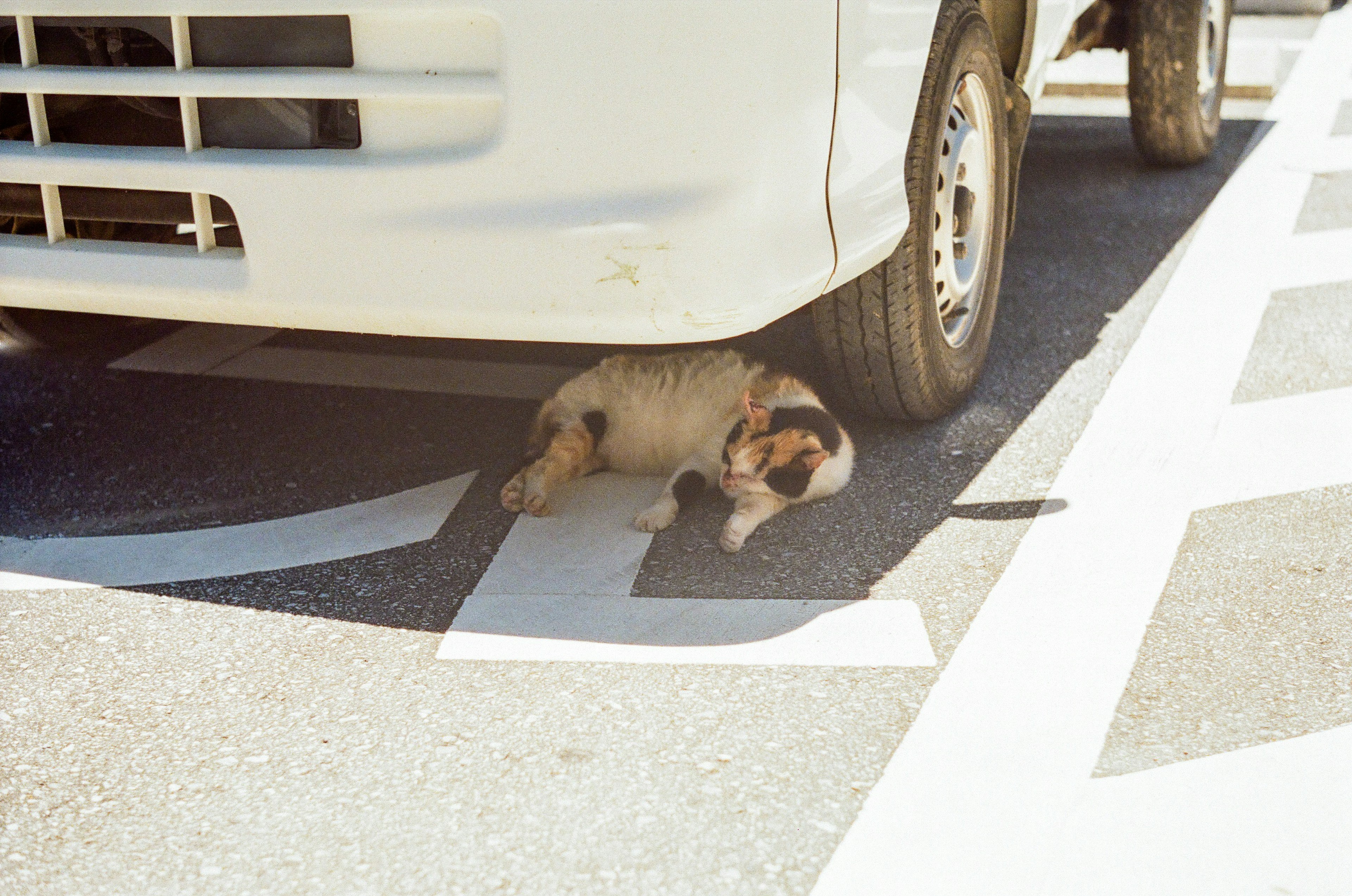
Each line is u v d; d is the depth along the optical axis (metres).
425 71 2.66
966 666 2.74
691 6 2.54
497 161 2.67
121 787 2.40
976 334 4.25
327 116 2.81
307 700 2.67
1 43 3.01
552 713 2.60
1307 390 4.24
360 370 4.62
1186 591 3.02
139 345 4.84
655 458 3.93
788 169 2.75
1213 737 2.47
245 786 2.39
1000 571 3.15
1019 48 4.54
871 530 3.41
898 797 2.32
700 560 3.29
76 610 3.04
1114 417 4.08
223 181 2.84
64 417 4.18
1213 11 7.14
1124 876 2.11
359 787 2.38
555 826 2.27
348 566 3.26
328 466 3.86
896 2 3.12
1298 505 3.44
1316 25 12.13
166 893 2.12
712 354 3.96
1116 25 7.00
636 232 2.65
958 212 3.97
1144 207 6.63
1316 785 2.32
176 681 2.74
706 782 2.38
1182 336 4.79
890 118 3.19
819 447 3.41
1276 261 5.65
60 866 2.19
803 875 2.14
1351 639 2.79
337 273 2.84
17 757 2.48
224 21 2.77
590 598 3.08
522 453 3.93
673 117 2.61
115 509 3.58
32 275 3.11
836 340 3.77
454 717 2.60
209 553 3.33
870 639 2.85
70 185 3.01
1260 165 7.41
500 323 2.80
